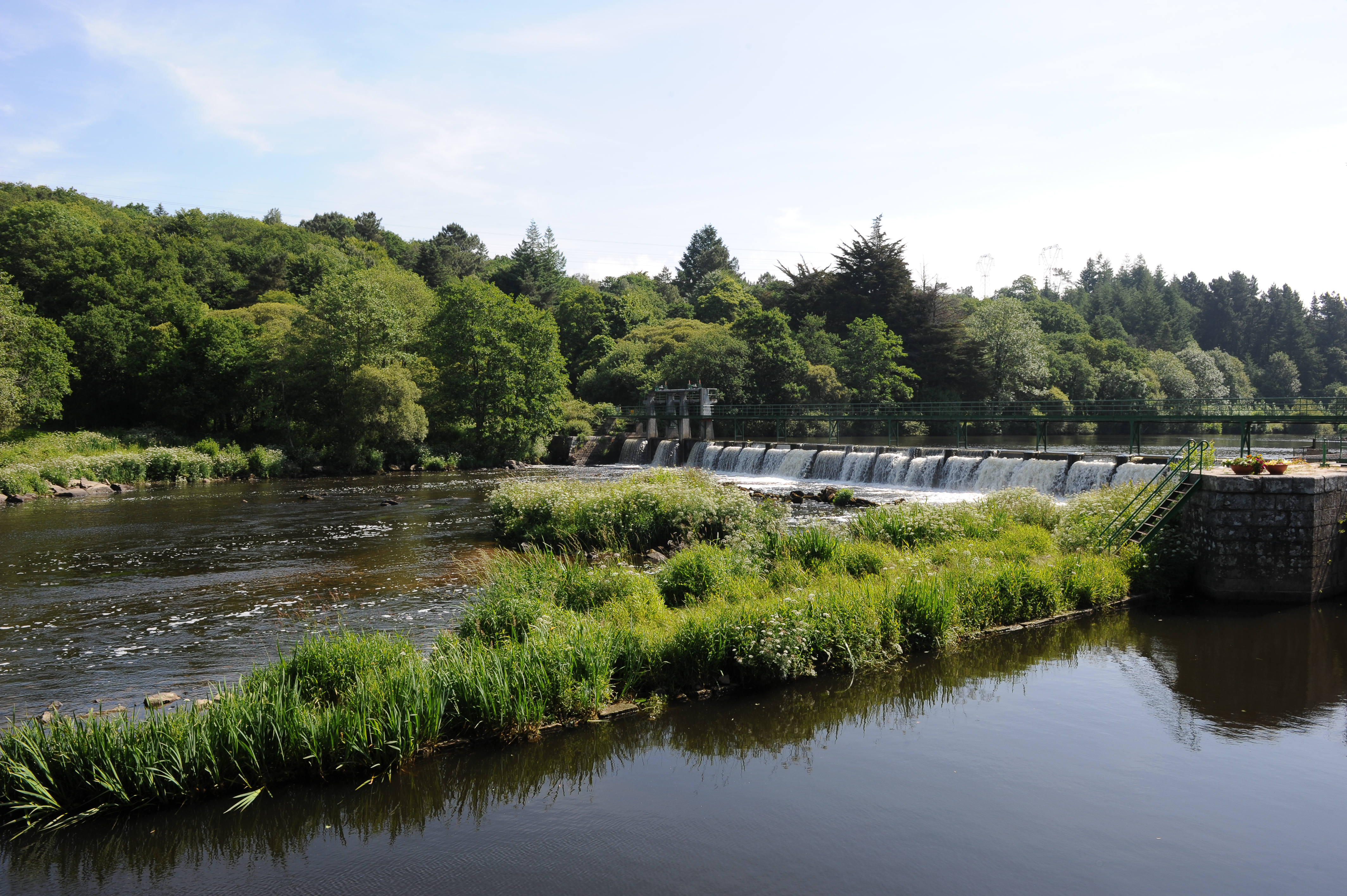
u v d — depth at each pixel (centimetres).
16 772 802
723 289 10700
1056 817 784
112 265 7338
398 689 969
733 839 753
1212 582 1619
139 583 1989
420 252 13400
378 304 5678
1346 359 13125
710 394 6800
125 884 696
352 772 898
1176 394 9581
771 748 960
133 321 6388
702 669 1144
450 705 987
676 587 1500
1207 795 824
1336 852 716
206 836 776
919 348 8475
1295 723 1005
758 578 1562
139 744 850
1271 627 1423
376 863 724
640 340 8650
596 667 1070
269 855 743
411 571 2103
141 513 3338
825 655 1225
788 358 7512
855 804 816
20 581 2028
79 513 3328
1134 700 1092
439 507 3478
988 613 1434
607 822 791
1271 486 1575
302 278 9888
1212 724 1007
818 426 7669
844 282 9162
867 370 7681
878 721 1033
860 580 1552
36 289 7038
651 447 6084
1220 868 690
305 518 3152
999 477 3553
